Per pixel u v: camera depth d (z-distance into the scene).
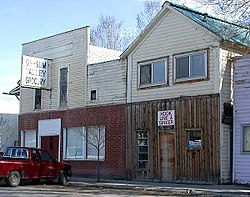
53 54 30.11
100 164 26.03
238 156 20.09
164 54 23.02
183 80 21.98
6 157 21.09
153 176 22.92
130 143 24.38
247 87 20.05
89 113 27.12
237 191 17.53
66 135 28.83
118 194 17.62
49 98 30.22
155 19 23.28
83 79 27.78
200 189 18.34
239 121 20.22
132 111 24.42
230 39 20.78
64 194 17.47
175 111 22.17
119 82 25.44
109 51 29.03
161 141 22.75
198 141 21.11
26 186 21.58
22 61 28.11
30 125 31.72
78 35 28.45
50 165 22.38
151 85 23.53
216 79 20.58
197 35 21.53
